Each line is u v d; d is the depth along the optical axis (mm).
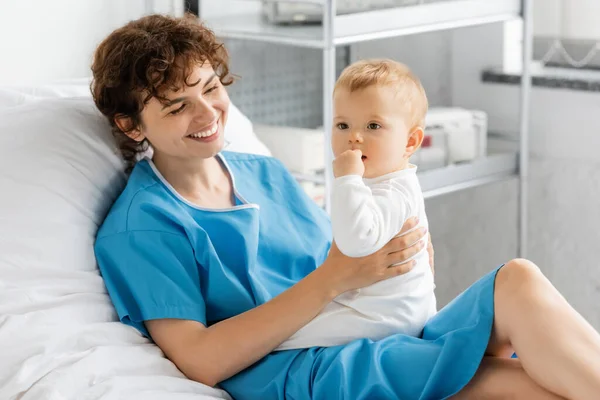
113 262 1806
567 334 1567
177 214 1810
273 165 2105
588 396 1515
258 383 1760
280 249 1950
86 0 2619
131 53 1796
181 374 1738
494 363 1688
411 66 3258
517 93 3105
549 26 3189
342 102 1730
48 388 1592
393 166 1737
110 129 1967
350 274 1714
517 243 3113
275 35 2568
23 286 1745
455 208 3369
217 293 1826
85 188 1873
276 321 1709
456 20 2754
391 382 1667
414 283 1767
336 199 1637
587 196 3051
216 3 2863
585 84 2963
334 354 1699
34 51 2523
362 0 2531
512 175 3043
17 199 1797
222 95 1881
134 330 1773
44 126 1889
